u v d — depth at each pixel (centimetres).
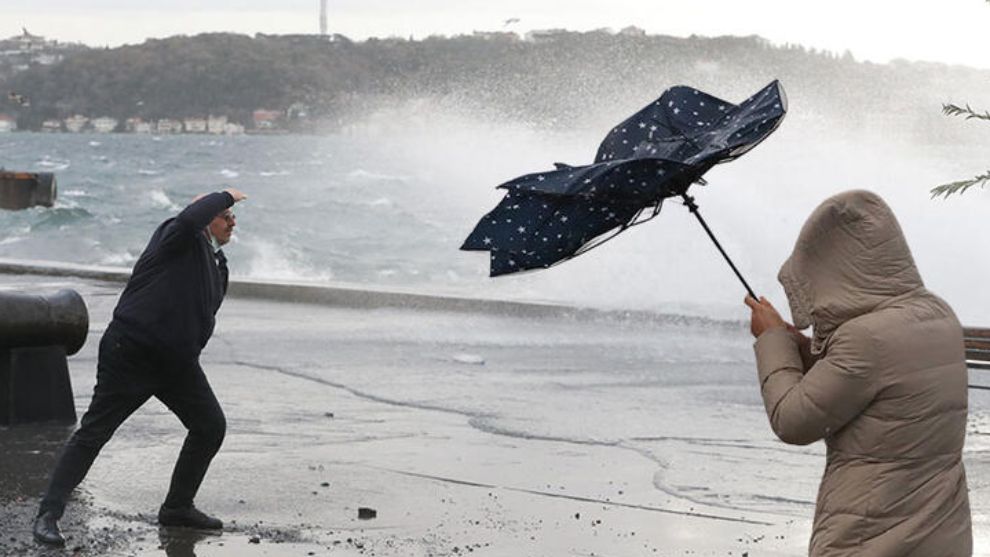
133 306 1712
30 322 2438
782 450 2386
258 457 2284
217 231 1758
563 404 2823
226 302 4675
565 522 1880
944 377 959
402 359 3425
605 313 4131
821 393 961
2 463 2162
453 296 4450
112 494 1994
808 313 983
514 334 3897
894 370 950
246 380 3103
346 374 3189
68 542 1725
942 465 962
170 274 1714
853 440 970
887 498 954
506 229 1080
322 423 2602
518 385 3058
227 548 1720
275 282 4803
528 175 1069
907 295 970
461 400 2861
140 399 1739
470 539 1783
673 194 1066
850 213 967
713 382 3117
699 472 2206
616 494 2050
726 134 1040
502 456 2319
